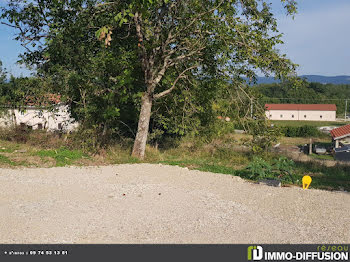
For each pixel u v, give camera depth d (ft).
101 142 43.91
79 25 43.21
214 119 53.31
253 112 45.73
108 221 18.31
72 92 47.78
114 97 46.39
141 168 34.32
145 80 43.47
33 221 17.85
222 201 22.97
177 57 44.55
